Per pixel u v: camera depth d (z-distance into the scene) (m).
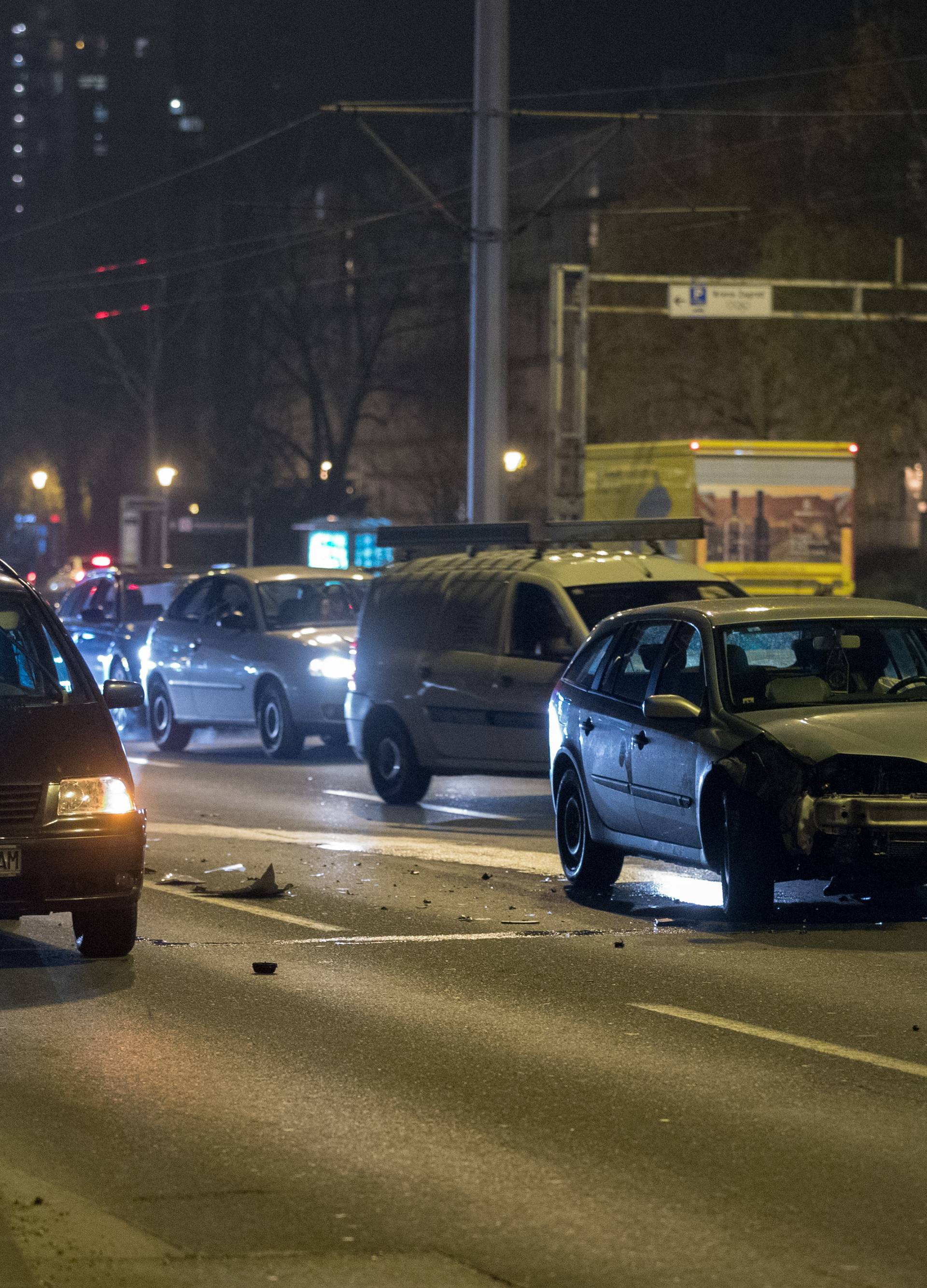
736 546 92.06
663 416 171.75
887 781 29.86
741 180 168.12
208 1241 15.09
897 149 154.75
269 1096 19.84
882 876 29.45
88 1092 20.00
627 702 34.69
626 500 95.38
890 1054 21.64
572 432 106.00
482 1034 22.81
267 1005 24.56
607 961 27.75
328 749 72.50
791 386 161.25
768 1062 21.28
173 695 71.50
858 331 158.25
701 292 109.81
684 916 32.12
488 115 86.31
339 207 99.56
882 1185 16.56
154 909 33.03
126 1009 24.34
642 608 36.03
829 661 33.00
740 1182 16.67
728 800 30.55
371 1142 18.06
